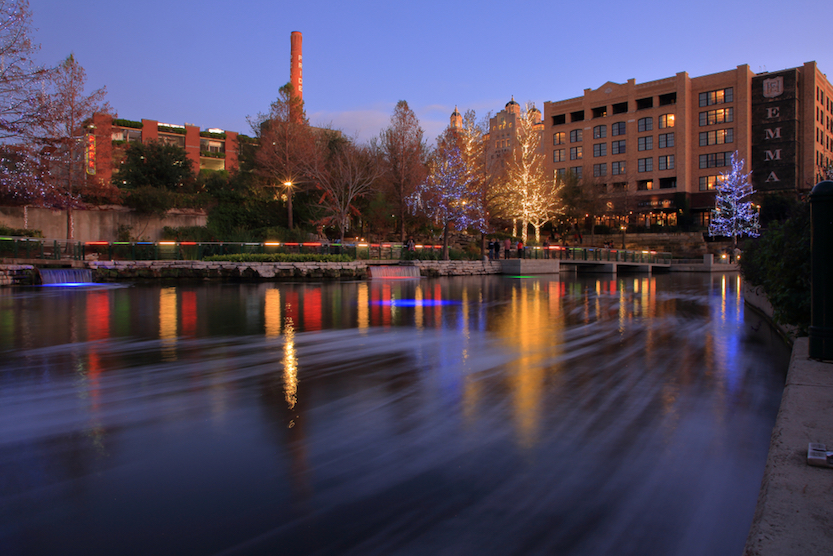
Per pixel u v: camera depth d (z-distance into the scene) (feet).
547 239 207.92
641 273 144.05
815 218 16.25
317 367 21.76
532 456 12.21
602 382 19.25
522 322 36.52
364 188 134.21
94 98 100.22
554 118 263.49
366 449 12.67
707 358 23.80
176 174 137.90
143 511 9.67
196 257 92.43
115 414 15.37
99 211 111.34
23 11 63.52
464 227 119.75
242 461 11.95
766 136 210.79
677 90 221.25
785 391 12.96
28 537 8.82
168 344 27.27
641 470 11.42
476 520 9.31
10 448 12.74
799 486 7.70
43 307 46.19
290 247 98.84
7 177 78.54
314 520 9.34
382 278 100.17
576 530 8.96
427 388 18.37
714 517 9.40
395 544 8.52
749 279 44.98
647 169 230.68
